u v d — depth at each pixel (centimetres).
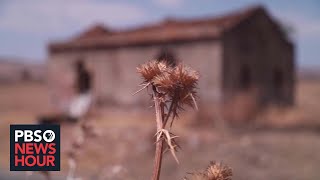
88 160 1034
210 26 2572
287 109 2561
